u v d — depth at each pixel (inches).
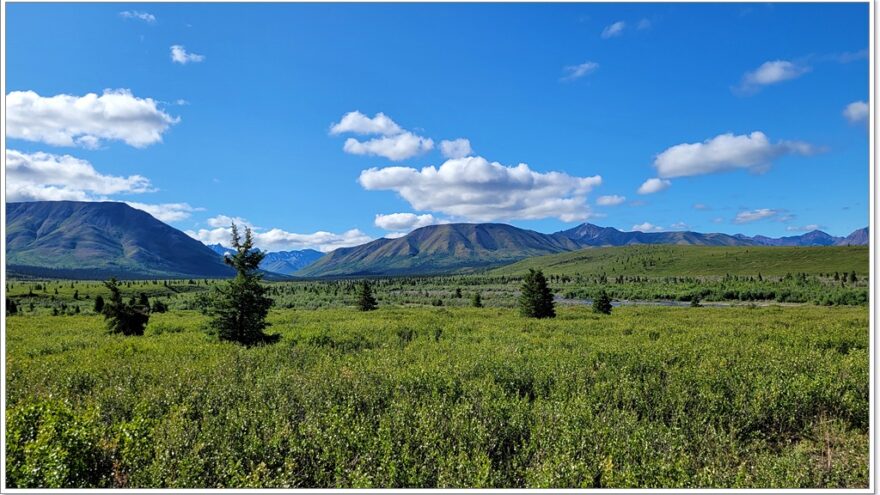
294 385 327.9
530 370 390.6
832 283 4138.8
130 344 606.5
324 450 215.8
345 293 4220.0
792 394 301.9
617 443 225.3
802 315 1374.3
